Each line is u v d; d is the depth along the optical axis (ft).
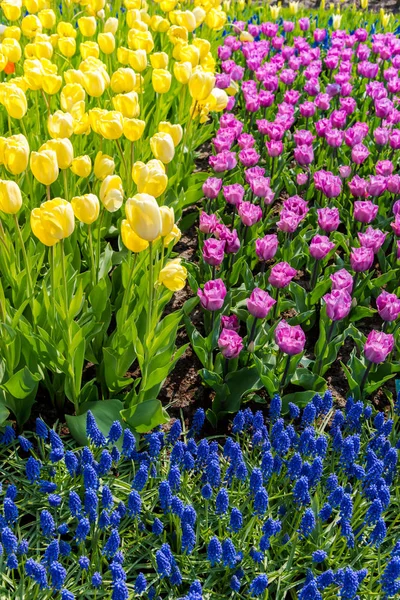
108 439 9.29
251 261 14.33
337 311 10.56
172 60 19.49
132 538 8.99
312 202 17.16
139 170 9.38
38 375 9.96
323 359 11.86
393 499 9.55
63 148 9.93
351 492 9.47
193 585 7.47
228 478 9.32
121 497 9.41
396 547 8.14
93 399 10.82
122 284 12.50
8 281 11.27
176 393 11.81
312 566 8.50
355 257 11.93
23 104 11.27
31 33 15.57
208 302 10.88
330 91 19.49
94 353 11.57
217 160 14.53
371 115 20.61
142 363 10.25
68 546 8.13
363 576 7.82
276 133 15.90
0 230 10.52
